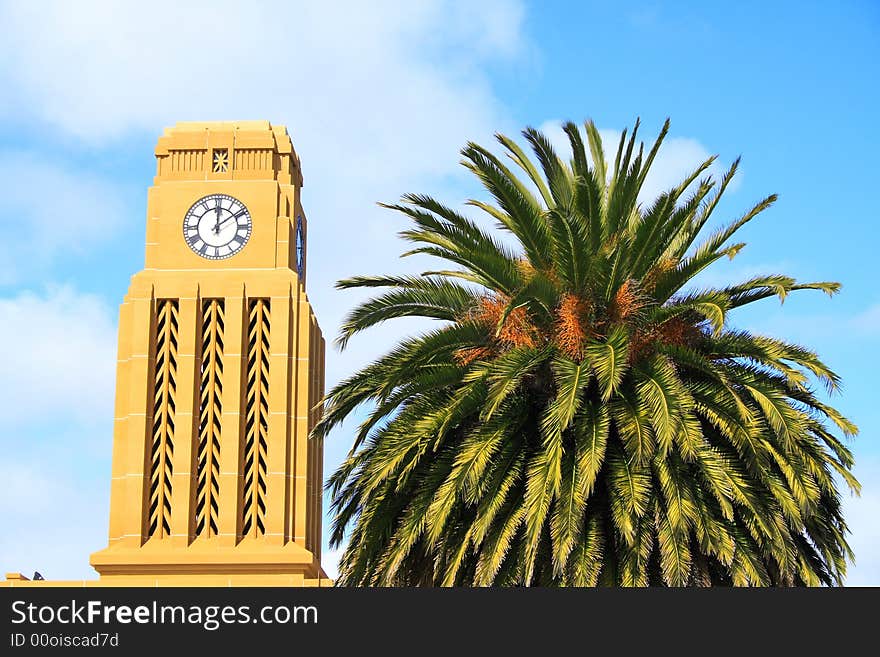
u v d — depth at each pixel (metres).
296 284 103.38
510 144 52.62
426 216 48.44
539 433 46.03
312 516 102.00
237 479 98.25
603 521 44.91
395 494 47.59
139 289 102.56
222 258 104.06
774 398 43.81
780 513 44.22
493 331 47.09
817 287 45.56
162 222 104.81
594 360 43.28
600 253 45.84
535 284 44.69
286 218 105.44
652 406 42.72
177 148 107.69
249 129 110.19
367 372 48.06
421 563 48.25
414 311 49.50
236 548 96.50
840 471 45.38
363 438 48.44
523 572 44.84
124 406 100.69
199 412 100.50
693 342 46.97
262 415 100.62
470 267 47.75
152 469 99.38
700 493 43.78
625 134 50.16
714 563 46.66
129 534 96.88
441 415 45.47
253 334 102.00
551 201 51.16
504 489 44.47
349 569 47.56
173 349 101.88
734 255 45.03
